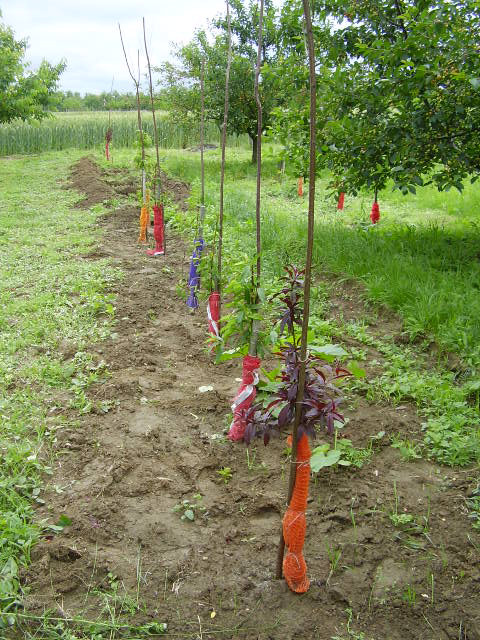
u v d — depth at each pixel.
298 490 2.66
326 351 2.93
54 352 5.49
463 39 6.81
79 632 2.60
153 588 2.86
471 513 3.39
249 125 19.89
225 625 2.67
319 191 15.07
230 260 7.50
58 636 2.57
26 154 26.92
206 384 5.06
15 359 5.32
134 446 4.04
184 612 2.73
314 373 2.95
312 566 3.02
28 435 4.13
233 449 4.04
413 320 5.77
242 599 2.81
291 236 9.12
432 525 3.32
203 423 4.39
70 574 2.92
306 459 2.64
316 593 2.85
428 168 8.05
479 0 6.66
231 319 3.60
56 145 28.22
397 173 7.59
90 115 37.41
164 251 9.16
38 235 10.55
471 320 5.57
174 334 6.11
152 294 7.22
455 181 7.96
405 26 7.79
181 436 4.20
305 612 2.76
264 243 8.81
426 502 3.51
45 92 27.03
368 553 3.12
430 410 4.43
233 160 22.28
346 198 13.97
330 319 6.39
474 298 6.09
